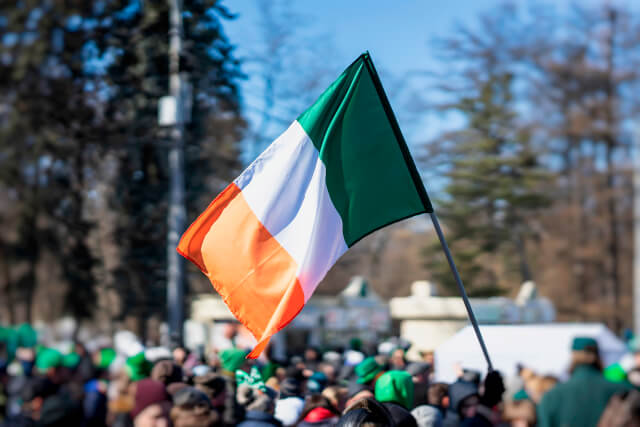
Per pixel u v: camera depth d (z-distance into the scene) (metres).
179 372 13.08
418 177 9.77
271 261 9.58
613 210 80.44
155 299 47.62
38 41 49.84
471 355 21.11
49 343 55.06
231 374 14.38
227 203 9.68
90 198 54.97
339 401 12.97
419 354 21.52
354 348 22.16
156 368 12.91
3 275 63.41
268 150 9.70
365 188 9.77
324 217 9.69
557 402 10.10
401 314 27.38
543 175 66.50
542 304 33.25
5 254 60.12
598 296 83.38
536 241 71.25
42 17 49.91
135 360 14.64
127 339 17.56
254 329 9.54
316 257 9.60
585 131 76.12
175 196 26.98
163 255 47.06
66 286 53.19
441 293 66.25
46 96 48.38
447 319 26.81
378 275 87.00
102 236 51.69
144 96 37.84
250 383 13.80
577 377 10.10
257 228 9.61
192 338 30.23
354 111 9.85
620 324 82.31
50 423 10.95
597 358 10.16
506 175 64.31
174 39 26.14
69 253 53.12
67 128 47.00
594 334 22.80
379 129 9.85
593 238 82.12
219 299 30.08
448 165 64.31
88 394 16.89
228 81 29.47
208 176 41.75
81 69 44.44
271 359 19.59
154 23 35.62
